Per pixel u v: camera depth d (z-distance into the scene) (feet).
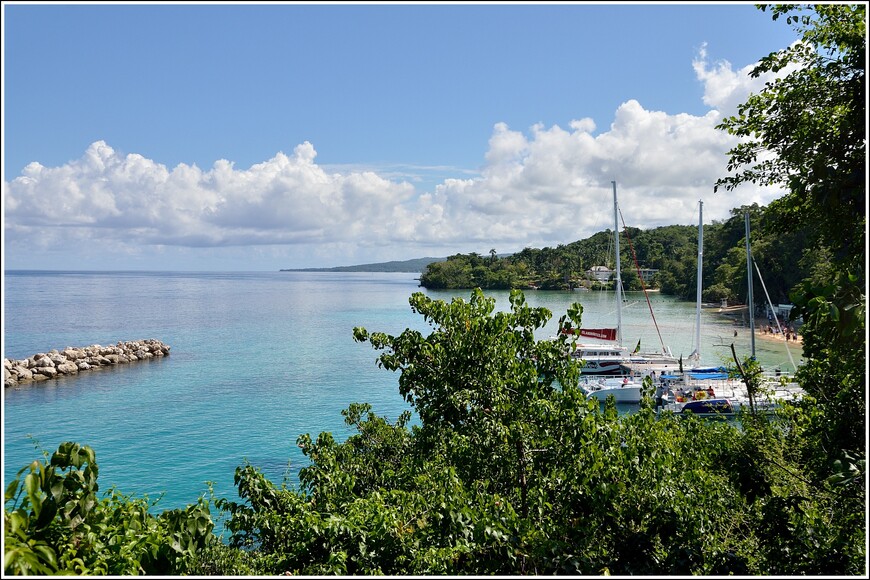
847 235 27.89
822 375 33.24
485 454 29.04
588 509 25.64
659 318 264.31
